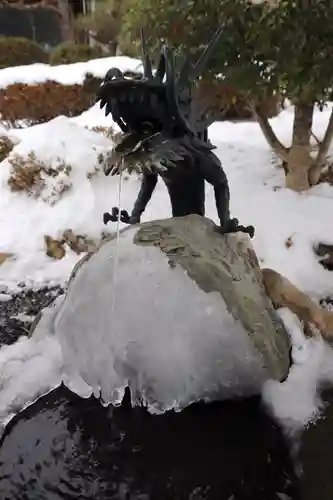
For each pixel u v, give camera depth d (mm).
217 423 2900
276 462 2717
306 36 4438
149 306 2832
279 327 3326
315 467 2686
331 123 5371
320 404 3027
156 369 2859
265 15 4469
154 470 2666
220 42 4605
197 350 2834
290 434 2865
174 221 3164
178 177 3129
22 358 3488
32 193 5922
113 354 2879
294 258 4773
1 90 8781
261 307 3166
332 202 5383
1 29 13023
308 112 5293
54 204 5773
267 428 2855
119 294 2873
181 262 2896
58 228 5395
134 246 2984
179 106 2893
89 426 2920
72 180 5930
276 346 3129
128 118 2832
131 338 2842
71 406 3072
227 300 2883
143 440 2820
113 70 2818
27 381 3295
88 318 2934
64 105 8938
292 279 4590
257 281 3469
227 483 2613
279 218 5180
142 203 3365
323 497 2557
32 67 9242
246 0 4566
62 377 3279
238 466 2691
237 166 6305
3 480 2668
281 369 3107
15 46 11070
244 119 8438
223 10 4562
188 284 2855
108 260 2975
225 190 3127
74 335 2998
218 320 2840
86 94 8922
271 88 4785
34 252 5316
